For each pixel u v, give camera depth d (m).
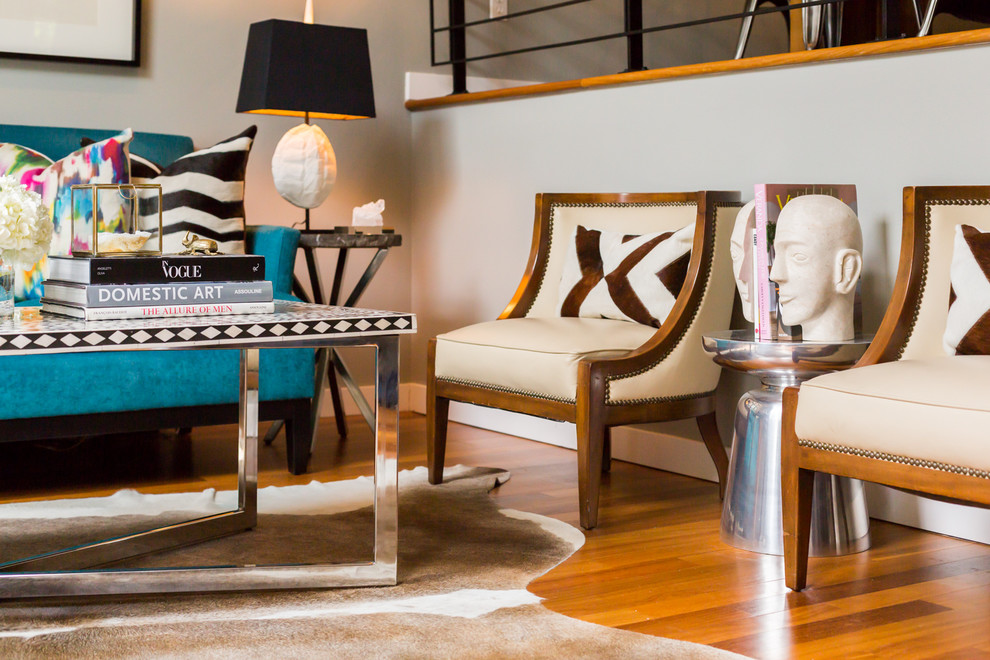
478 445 3.45
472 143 3.82
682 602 1.91
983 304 2.00
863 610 1.87
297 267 3.90
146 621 1.77
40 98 3.43
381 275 4.09
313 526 2.39
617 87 3.22
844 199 2.41
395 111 4.07
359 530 2.36
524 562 2.14
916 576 2.07
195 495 2.68
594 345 2.51
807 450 1.92
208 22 3.69
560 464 3.14
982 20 3.59
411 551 2.21
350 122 3.96
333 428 3.71
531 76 4.25
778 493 2.22
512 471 3.04
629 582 2.02
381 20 4.00
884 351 2.06
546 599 1.92
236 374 2.91
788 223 2.23
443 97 3.88
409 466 3.11
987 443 1.62
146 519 2.46
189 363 2.85
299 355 2.94
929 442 1.70
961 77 2.34
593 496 2.41
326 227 3.95
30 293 2.79
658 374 2.51
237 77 3.77
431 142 4.03
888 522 2.51
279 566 1.93
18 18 3.36
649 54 4.46
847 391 1.82
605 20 4.41
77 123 3.49
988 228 2.16
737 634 1.74
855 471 1.83
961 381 1.74
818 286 2.22
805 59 2.64
